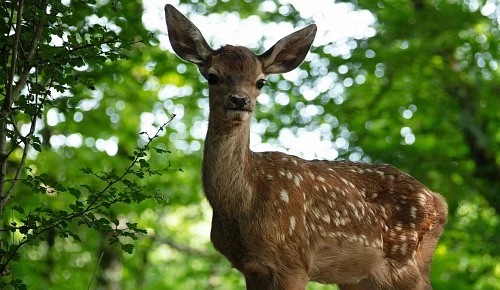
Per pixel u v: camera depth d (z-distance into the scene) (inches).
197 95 676.1
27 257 535.2
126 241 690.2
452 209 647.1
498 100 670.5
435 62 670.5
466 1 661.3
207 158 289.3
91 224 263.0
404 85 677.3
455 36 644.7
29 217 262.8
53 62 272.5
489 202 676.7
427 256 345.4
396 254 330.6
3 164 267.4
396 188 335.9
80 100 530.9
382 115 682.8
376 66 657.6
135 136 664.4
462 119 636.7
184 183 724.0
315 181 309.7
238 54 293.7
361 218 318.3
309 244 301.3
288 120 670.5
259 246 287.6
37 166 586.6
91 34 313.4
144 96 662.5
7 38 271.7
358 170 335.3
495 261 684.1
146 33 413.1
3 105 259.1
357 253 316.8
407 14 649.0
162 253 1118.4
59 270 600.1
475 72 639.1
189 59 303.3
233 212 287.6
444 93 679.1
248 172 287.7
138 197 266.5
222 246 296.5
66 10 277.7
